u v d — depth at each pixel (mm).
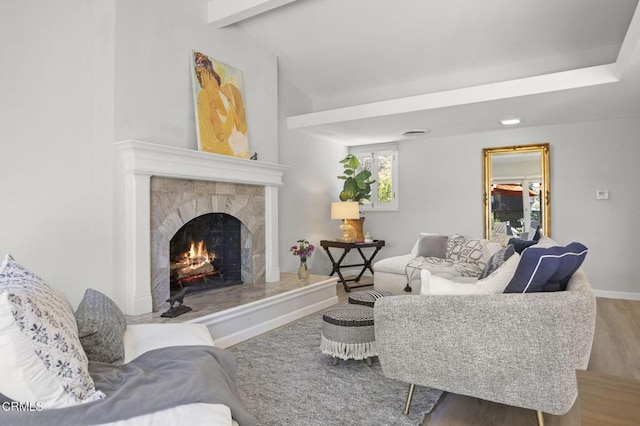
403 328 1880
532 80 3477
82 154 2939
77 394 1168
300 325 3605
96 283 2947
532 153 5020
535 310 1576
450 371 1785
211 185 3641
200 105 3518
